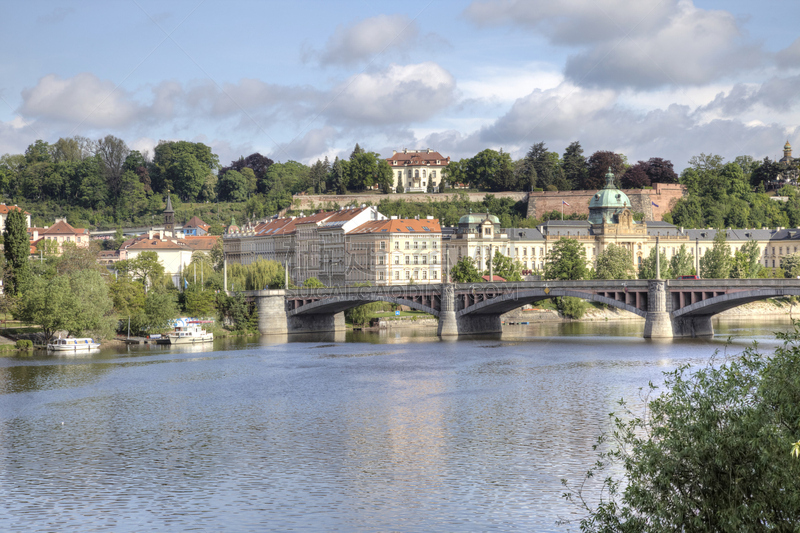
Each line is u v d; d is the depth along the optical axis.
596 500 62.78
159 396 108.38
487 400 101.88
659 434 43.34
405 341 179.50
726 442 40.41
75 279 170.00
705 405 42.28
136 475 71.19
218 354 156.62
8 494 66.31
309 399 104.88
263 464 73.94
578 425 87.06
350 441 81.81
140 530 58.09
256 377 124.44
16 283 176.62
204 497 64.94
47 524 59.47
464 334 191.88
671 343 158.00
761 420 40.44
